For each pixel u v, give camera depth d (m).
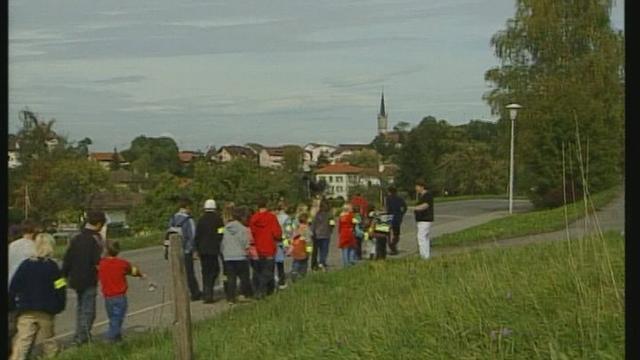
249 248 17.73
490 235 26.47
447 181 79.38
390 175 79.38
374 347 7.68
